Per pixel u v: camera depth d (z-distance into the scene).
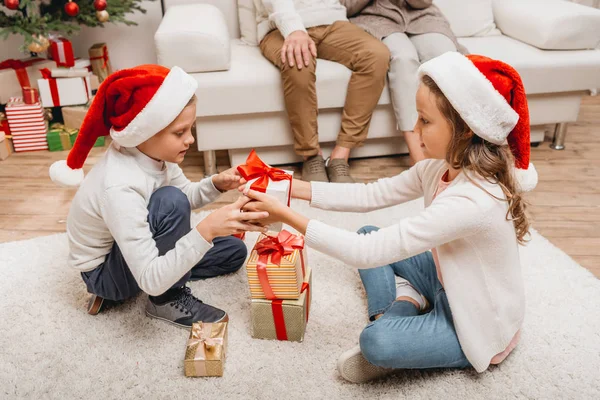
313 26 2.16
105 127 1.23
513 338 1.24
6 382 1.22
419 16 2.30
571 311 1.42
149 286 1.18
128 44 2.90
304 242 1.23
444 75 1.00
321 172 2.11
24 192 2.08
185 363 1.22
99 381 1.23
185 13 2.27
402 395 1.18
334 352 1.30
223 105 2.04
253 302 1.29
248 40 2.46
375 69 2.03
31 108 2.36
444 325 1.19
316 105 2.07
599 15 2.19
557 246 1.74
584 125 2.66
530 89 2.21
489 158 1.05
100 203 1.20
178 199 1.28
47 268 1.62
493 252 1.11
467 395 1.18
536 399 1.17
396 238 1.10
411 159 2.24
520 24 2.39
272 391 1.20
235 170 1.44
